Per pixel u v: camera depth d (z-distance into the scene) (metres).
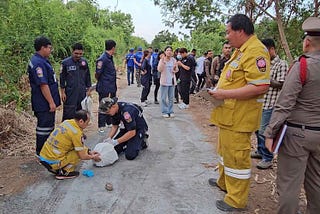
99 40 15.52
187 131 7.03
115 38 23.16
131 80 17.28
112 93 6.41
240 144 3.39
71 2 14.57
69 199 3.77
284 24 8.82
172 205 3.69
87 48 13.25
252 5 8.54
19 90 6.94
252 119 3.33
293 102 2.79
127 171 4.64
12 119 5.69
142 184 4.22
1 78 6.30
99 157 4.70
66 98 5.63
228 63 3.47
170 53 8.18
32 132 6.00
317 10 7.16
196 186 4.20
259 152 5.22
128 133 5.00
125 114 4.96
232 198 3.56
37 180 4.25
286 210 3.01
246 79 3.21
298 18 8.66
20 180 4.23
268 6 7.72
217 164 5.00
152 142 6.13
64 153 4.24
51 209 3.54
